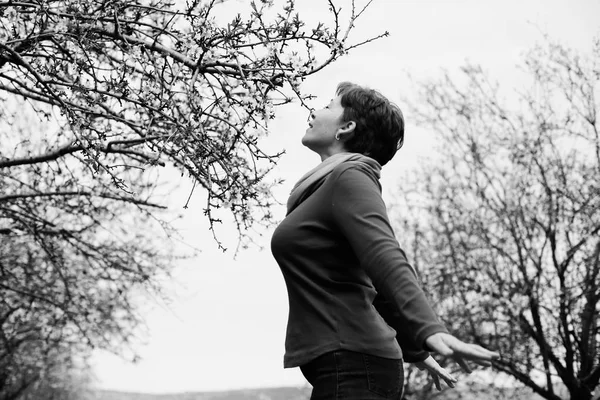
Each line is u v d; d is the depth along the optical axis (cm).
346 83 258
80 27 423
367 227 209
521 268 1282
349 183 219
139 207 726
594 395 1247
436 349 186
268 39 404
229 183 432
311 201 227
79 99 468
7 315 1105
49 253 875
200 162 439
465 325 1280
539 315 1278
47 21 428
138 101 431
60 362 1567
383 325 220
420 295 195
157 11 454
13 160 629
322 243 222
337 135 249
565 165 1337
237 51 421
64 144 627
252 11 408
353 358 212
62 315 1073
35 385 2255
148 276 936
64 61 489
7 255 1007
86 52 427
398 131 250
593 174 1305
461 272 1303
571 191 1298
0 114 661
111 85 427
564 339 1271
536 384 1266
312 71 404
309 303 220
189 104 411
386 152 251
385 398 213
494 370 1261
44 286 1023
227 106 411
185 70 436
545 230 1286
